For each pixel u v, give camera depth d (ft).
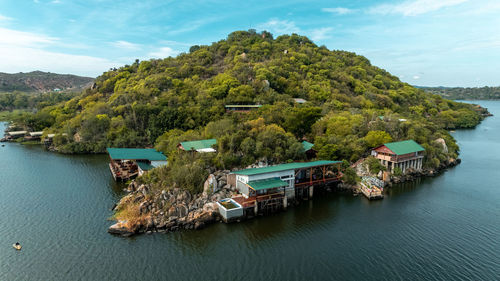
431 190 278.87
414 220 213.66
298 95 498.69
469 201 250.98
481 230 197.98
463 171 344.69
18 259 161.38
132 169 309.22
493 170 348.38
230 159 254.06
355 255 167.84
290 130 336.29
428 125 442.09
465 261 161.79
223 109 417.08
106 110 499.51
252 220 211.41
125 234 186.09
